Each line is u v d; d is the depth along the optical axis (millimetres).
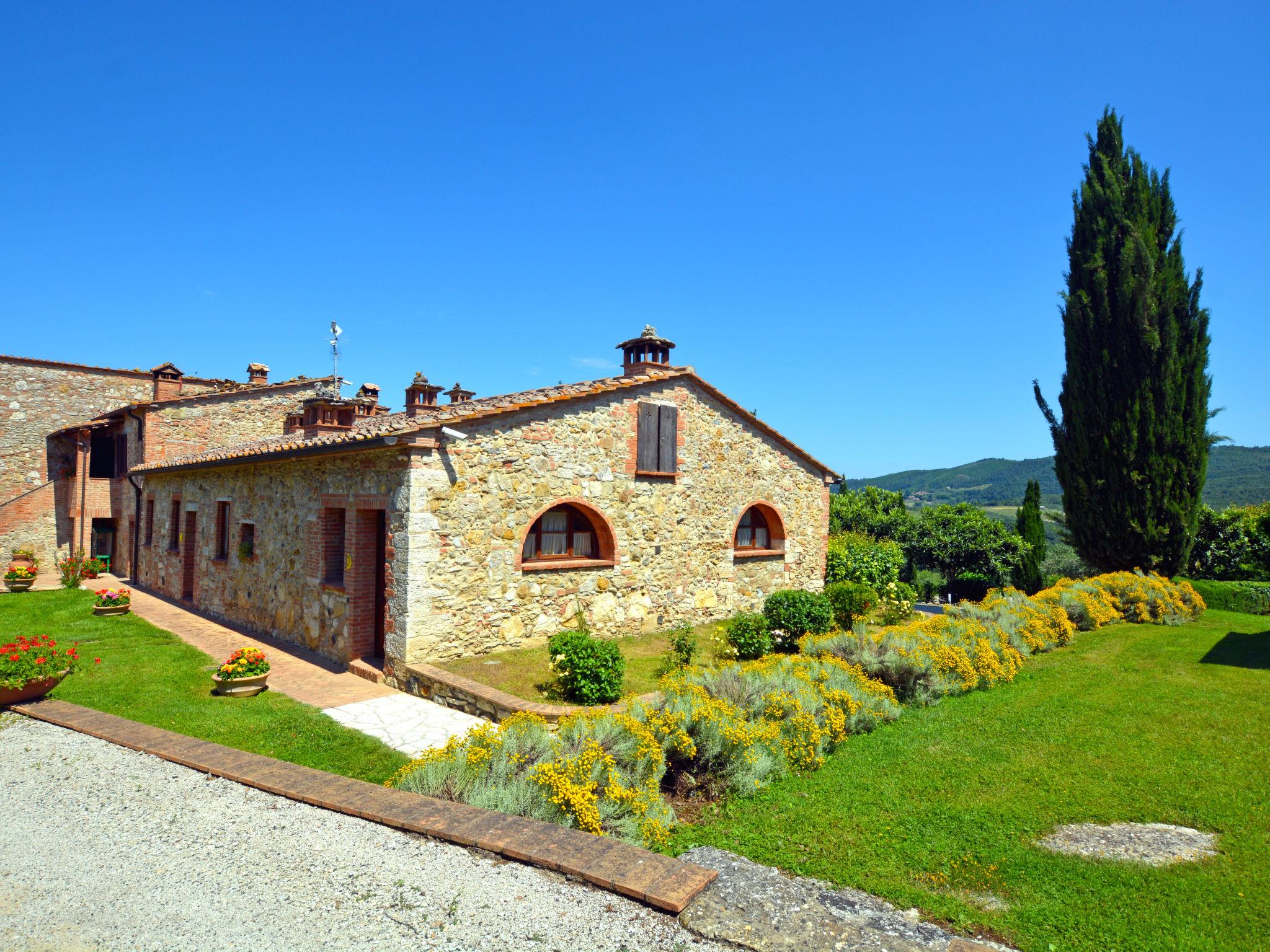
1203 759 6438
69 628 12906
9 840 4703
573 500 11258
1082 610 13188
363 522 10273
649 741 5816
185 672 9867
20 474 22094
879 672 8719
